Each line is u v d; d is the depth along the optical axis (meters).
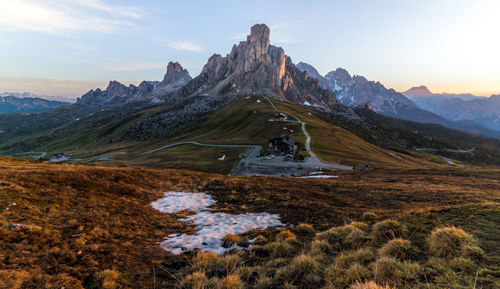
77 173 20.59
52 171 19.73
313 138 134.75
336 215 15.77
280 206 18.86
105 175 24.14
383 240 9.05
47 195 15.14
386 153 149.25
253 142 145.12
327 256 8.64
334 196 23.05
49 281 7.01
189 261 9.35
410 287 5.61
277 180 33.38
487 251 6.70
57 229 10.94
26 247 8.62
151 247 11.06
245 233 13.07
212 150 133.50
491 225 8.60
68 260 8.48
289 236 11.33
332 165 86.19
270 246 10.10
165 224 14.79
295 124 174.75
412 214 12.08
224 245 11.38
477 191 24.88
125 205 17.34
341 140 138.50
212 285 7.05
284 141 110.88
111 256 9.34
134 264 9.05
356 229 10.20
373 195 23.50
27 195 14.13
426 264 6.60
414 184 32.34
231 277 7.00
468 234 7.51
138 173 30.31
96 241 10.51
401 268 6.39
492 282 5.24
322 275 7.03
